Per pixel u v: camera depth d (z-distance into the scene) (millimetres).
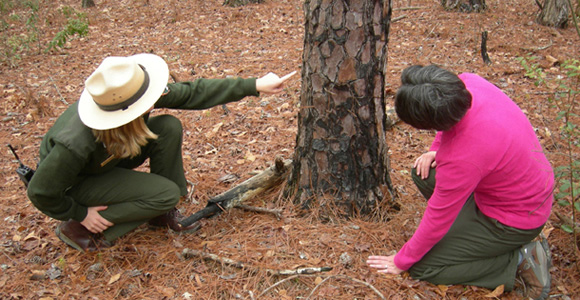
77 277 2471
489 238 2219
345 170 2746
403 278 2412
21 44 7762
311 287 2357
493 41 6965
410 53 6531
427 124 1864
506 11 8914
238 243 2682
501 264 2283
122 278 2463
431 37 7281
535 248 2234
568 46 6691
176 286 2398
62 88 5957
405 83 1914
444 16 8438
